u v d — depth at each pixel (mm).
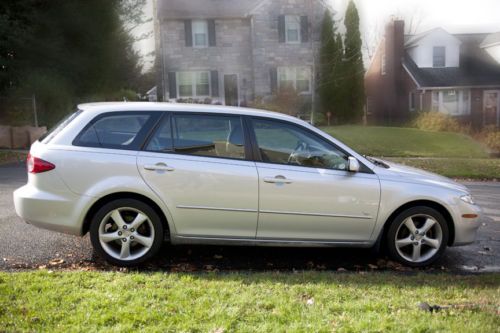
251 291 3861
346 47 25141
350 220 4867
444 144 18906
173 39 25922
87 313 3312
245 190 4703
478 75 27797
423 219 5020
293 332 3109
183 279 4129
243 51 26359
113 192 4559
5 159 13414
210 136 4785
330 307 3541
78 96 19938
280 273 4488
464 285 4191
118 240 4684
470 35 31109
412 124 25891
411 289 4051
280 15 25750
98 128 4676
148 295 3686
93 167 4547
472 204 5113
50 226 4582
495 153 17016
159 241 4699
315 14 25688
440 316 3408
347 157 4945
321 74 25484
